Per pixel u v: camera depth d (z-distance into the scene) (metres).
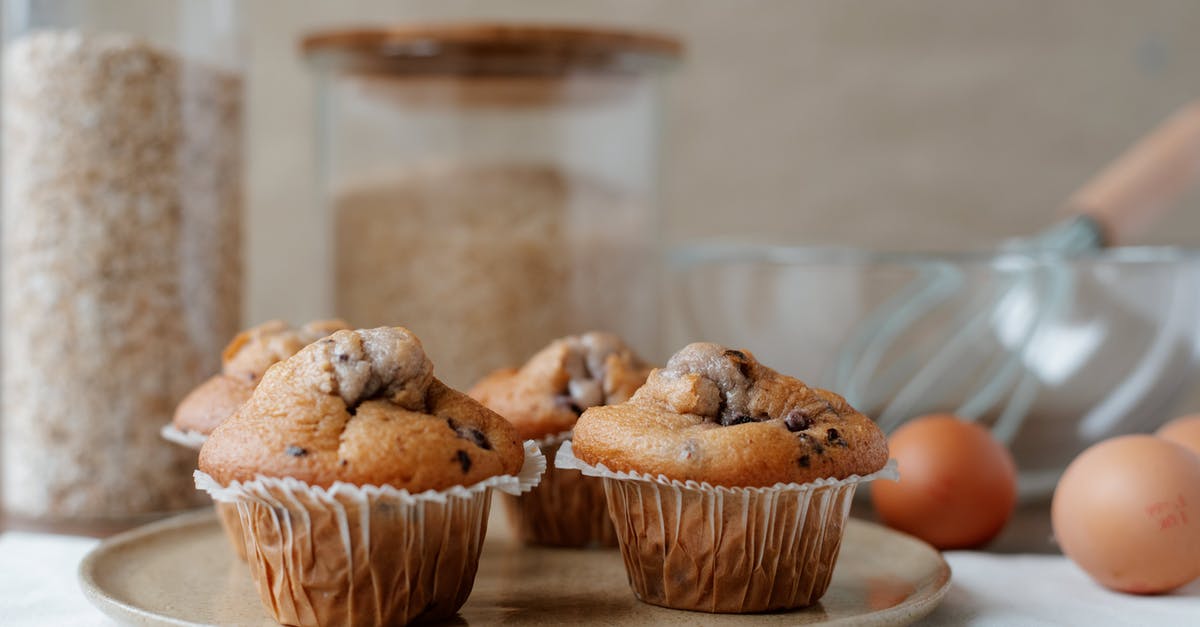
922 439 0.69
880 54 0.97
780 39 0.97
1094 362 0.77
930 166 0.97
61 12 0.75
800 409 0.60
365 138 0.81
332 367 0.58
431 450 0.58
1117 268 0.77
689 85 0.97
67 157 0.74
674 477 0.59
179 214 0.76
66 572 0.66
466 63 0.79
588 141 0.81
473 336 0.79
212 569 0.65
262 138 0.96
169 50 0.76
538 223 0.80
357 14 0.96
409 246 0.79
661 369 0.62
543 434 0.66
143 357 0.75
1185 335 0.78
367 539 0.58
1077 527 0.64
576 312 0.80
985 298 0.77
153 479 0.76
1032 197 0.97
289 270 0.97
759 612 0.60
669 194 0.97
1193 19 0.96
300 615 0.59
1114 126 0.97
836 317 0.78
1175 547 0.62
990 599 0.63
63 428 0.75
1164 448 0.64
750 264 0.79
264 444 0.58
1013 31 0.96
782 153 0.97
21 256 0.76
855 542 0.67
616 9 0.96
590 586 0.63
